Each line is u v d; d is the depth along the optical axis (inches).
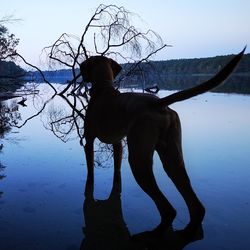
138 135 114.7
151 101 119.0
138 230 120.8
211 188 162.7
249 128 328.8
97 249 106.7
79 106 599.8
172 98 112.5
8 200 150.2
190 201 117.0
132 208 141.3
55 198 152.8
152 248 107.5
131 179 181.3
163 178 181.8
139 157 114.0
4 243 110.7
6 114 490.9
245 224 124.0
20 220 129.2
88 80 170.1
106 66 162.6
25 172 193.2
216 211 135.6
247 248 106.7
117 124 129.0
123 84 740.7
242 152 233.8
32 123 401.1
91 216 132.7
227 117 408.5
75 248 107.3
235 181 172.7
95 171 199.0
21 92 1024.2
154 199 112.7
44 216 132.9
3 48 893.8
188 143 265.1
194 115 431.8
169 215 111.3
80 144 274.8
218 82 102.7
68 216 133.3
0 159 223.1
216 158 218.7
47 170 197.6
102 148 271.3
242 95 799.1
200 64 3609.7
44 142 282.8
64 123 406.3
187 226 116.7
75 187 168.1
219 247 107.7
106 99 144.9
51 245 109.4
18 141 286.8
